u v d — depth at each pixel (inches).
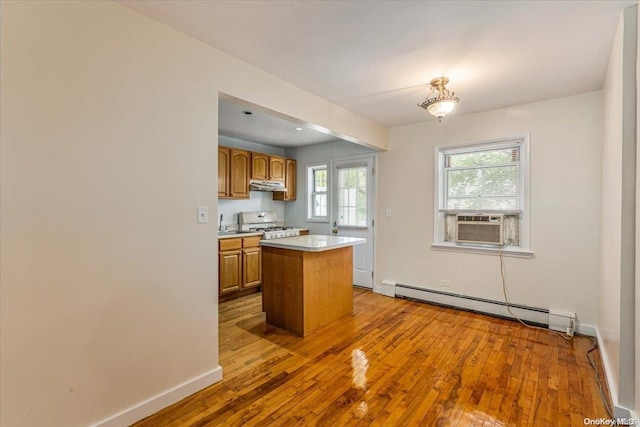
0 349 51.8
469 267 141.3
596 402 73.1
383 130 162.6
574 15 68.1
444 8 66.1
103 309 63.1
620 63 69.1
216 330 83.7
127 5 65.3
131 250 67.2
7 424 52.6
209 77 81.7
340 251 132.1
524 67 93.9
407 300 156.9
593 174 112.8
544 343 105.8
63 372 58.2
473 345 104.5
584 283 114.8
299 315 114.7
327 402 73.9
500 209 135.3
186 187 76.9
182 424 66.7
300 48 83.3
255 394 77.2
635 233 65.1
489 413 69.7
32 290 54.7
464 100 122.6
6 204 52.0
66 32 57.9
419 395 76.5
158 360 71.7
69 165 58.5
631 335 65.7
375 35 76.9
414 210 158.1
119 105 65.1
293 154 220.2
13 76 52.2
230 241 159.5
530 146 125.5
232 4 64.9
